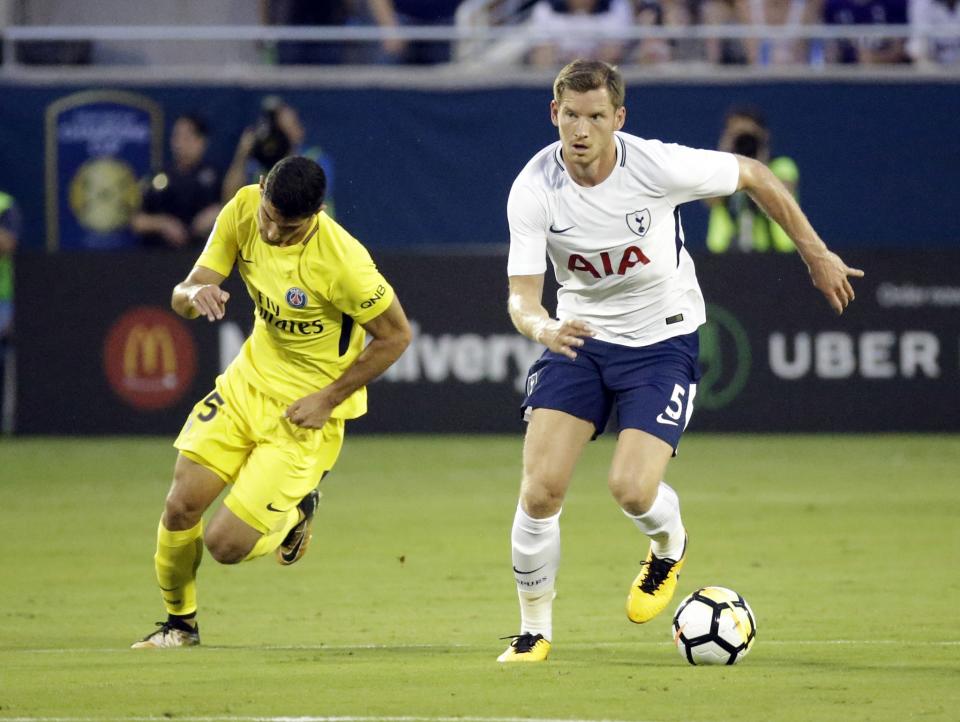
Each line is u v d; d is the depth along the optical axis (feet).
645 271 65.36
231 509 69.46
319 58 196.44
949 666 62.18
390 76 188.75
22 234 187.32
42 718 51.65
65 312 172.76
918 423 173.78
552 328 60.59
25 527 113.91
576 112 61.82
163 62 202.39
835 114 190.80
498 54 200.75
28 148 186.91
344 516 118.93
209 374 172.24
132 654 66.28
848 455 156.56
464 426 173.78
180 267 172.35
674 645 69.36
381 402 173.99
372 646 69.51
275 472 69.82
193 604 70.64
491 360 173.37
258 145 176.76
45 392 172.96
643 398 65.36
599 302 66.59
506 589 87.56
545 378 66.59
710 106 189.88
